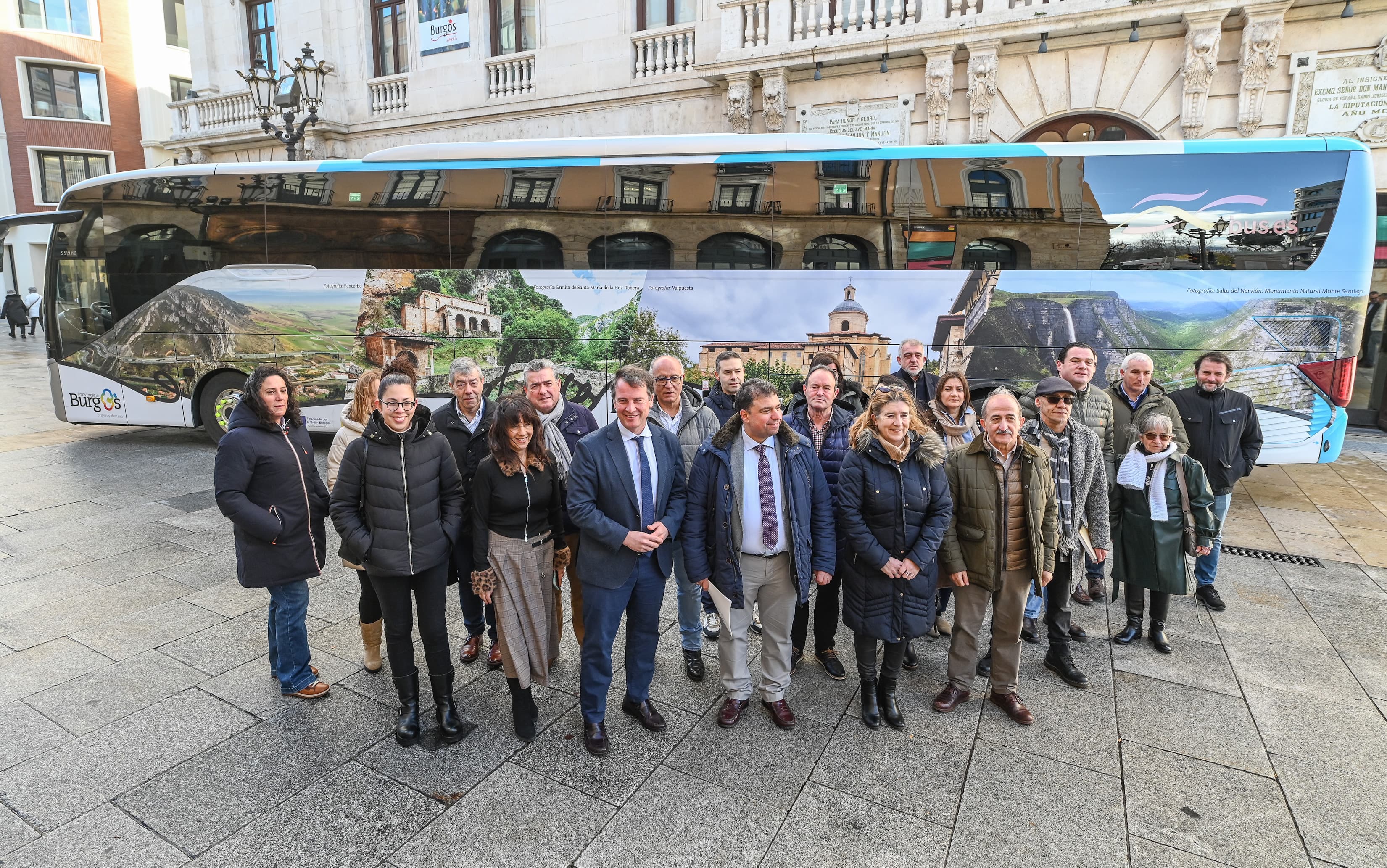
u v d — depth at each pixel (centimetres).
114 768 314
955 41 1033
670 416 415
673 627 470
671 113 1298
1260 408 661
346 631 449
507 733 344
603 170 741
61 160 2866
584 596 327
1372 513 688
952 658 369
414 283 798
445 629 334
